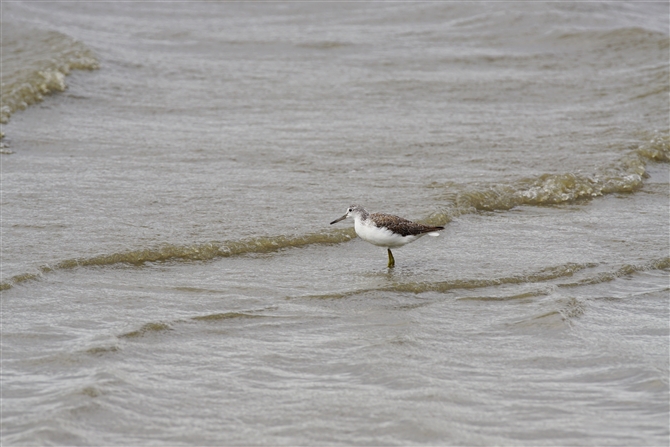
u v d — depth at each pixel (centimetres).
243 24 3225
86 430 875
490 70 2705
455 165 1919
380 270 1388
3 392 950
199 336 1121
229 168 1872
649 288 1334
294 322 1176
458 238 1548
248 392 969
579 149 2028
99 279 1308
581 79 2603
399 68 2705
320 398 955
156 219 1560
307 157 1955
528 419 916
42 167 1830
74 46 2633
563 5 3231
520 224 1633
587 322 1188
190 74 2602
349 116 2275
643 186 1870
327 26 3192
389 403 944
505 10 3206
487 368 1039
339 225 1565
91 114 2223
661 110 2305
